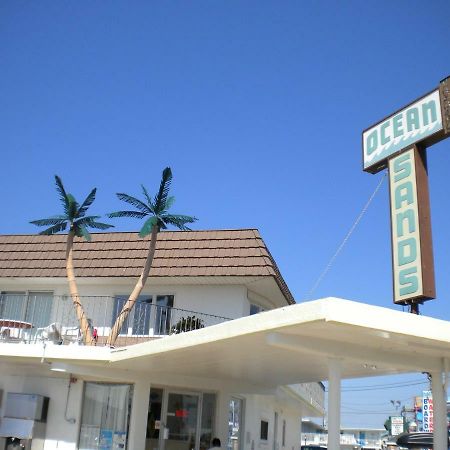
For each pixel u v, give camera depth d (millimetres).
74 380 15914
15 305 19469
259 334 8930
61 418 15750
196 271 17438
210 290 18250
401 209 12656
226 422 16312
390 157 13469
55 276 18562
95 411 15695
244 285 18109
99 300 18969
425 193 12531
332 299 7711
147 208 16844
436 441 10383
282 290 18594
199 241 18203
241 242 17766
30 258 19234
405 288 11984
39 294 19469
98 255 18734
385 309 8148
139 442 14906
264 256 17297
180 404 16109
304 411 30578
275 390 17125
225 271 17203
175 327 17438
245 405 18266
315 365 11766
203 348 10531
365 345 9664
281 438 26031
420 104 13203
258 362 11953
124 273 18094
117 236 19172
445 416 10492
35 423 15391
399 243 12430
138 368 14383
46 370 15336
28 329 16297
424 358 10539
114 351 13359
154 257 18156
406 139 13211
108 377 14625
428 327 8516
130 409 15188
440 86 12797
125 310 16172
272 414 22953
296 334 8922
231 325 9305
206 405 16328
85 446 15469
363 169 14305
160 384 15609
